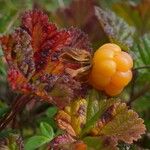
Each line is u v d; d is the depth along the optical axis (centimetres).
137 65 28
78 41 20
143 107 29
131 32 28
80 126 20
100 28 28
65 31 19
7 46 18
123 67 20
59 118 20
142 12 36
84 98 20
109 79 20
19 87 17
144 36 30
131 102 27
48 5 41
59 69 19
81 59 19
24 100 19
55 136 21
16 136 19
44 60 19
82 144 19
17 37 18
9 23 31
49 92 18
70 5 32
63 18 32
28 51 18
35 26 19
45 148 22
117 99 20
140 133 19
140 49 28
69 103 18
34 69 18
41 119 26
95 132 20
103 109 20
